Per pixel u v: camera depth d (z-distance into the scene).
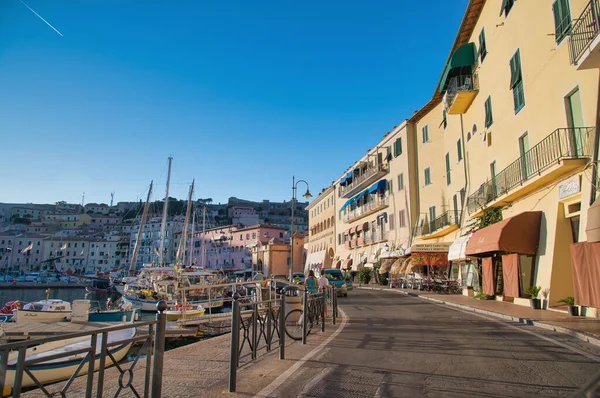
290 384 6.06
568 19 14.49
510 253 17.69
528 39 17.77
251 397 5.48
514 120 19.33
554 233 15.18
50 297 59.22
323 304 12.20
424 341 9.67
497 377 6.34
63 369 8.83
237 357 6.02
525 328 11.62
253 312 7.05
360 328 12.09
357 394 5.54
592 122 13.12
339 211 61.28
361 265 49.84
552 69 15.65
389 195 43.59
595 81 12.98
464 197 27.72
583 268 12.34
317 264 69.25
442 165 34.91
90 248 118.94
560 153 14.73
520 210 18.50
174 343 17.70
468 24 25.80
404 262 35.53
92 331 3.80
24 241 115.62
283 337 8.05
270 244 80.19
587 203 13.09
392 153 43.28
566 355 7.93
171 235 108.62
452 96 26.92
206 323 18.88
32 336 12.58
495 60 21.92
